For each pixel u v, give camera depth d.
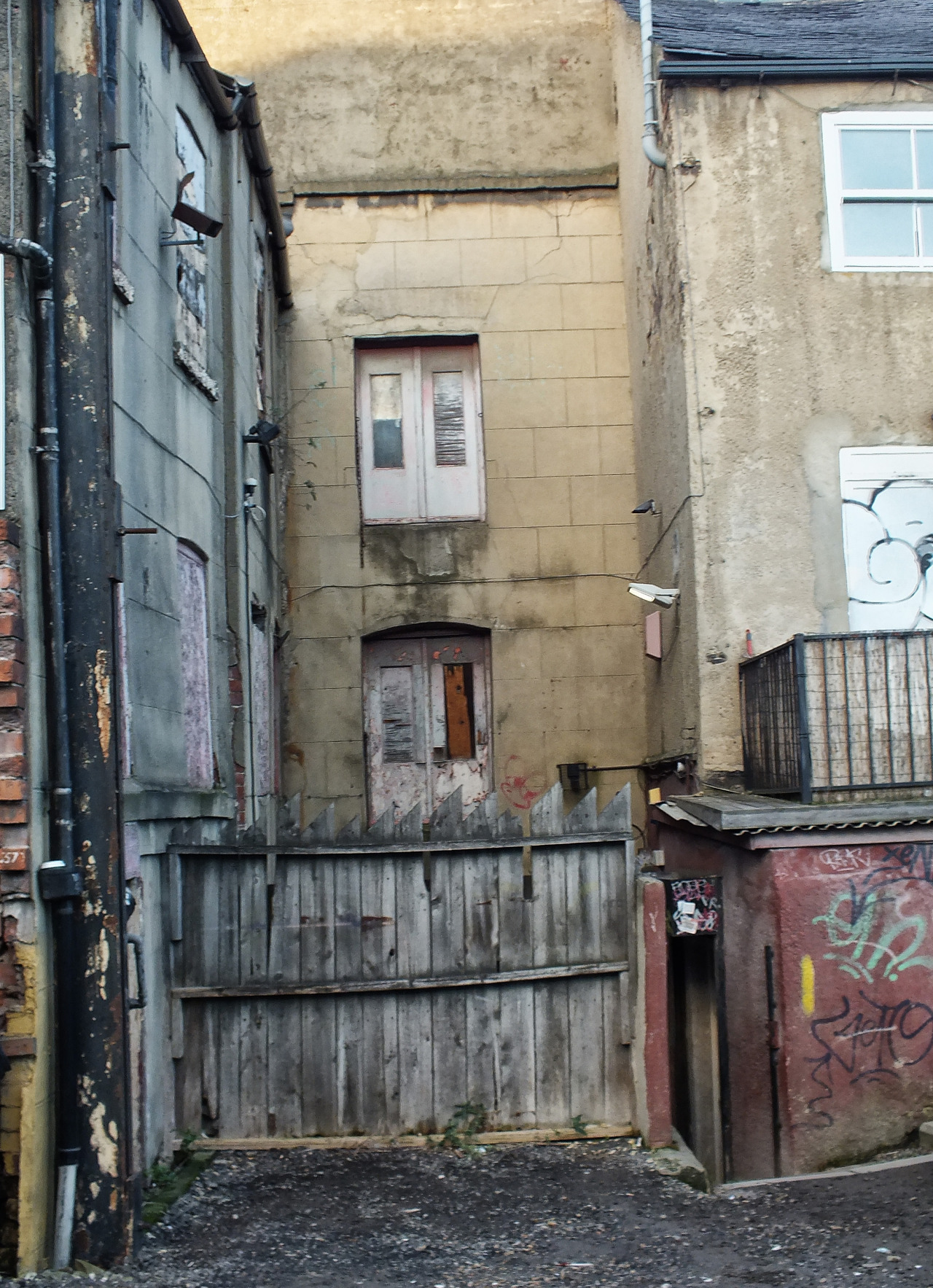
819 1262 5.04
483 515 11.98
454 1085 6.57
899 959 7.08
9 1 5.15
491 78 12.27
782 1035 6.96
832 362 9.25
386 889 6.64
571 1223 5.51
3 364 4.98
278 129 12.18
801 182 9.38
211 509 8.17
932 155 9.41
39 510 5.11
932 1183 6.15
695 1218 5.61
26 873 4.86
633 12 10.95
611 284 12.01
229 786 8.18
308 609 11.64
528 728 11.55
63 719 5.03
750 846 7.14
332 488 11.77
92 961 4.98
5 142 5.10
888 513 9.16
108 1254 4.89
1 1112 4.75
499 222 12.08
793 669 7.76
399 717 11.84
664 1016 6.56
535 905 6.69
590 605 11.69
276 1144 6.42
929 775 7.79
